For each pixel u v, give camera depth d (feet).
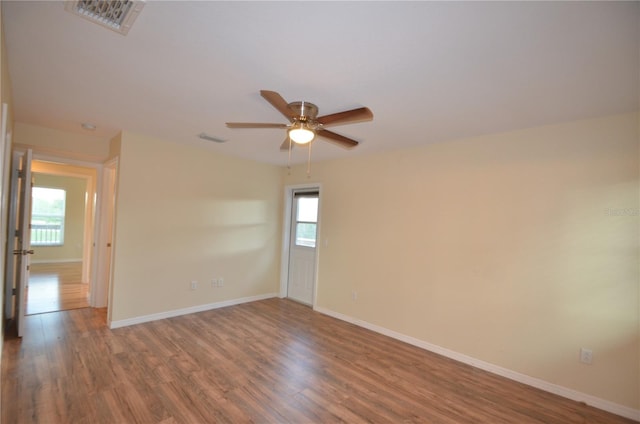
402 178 12.46
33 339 10.53
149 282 12.78
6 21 5.10
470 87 6.91
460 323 10.59
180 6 4.65
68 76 7.09
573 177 8.62
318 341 11.66
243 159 15.96
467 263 10.53
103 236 14.30
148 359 9.53
